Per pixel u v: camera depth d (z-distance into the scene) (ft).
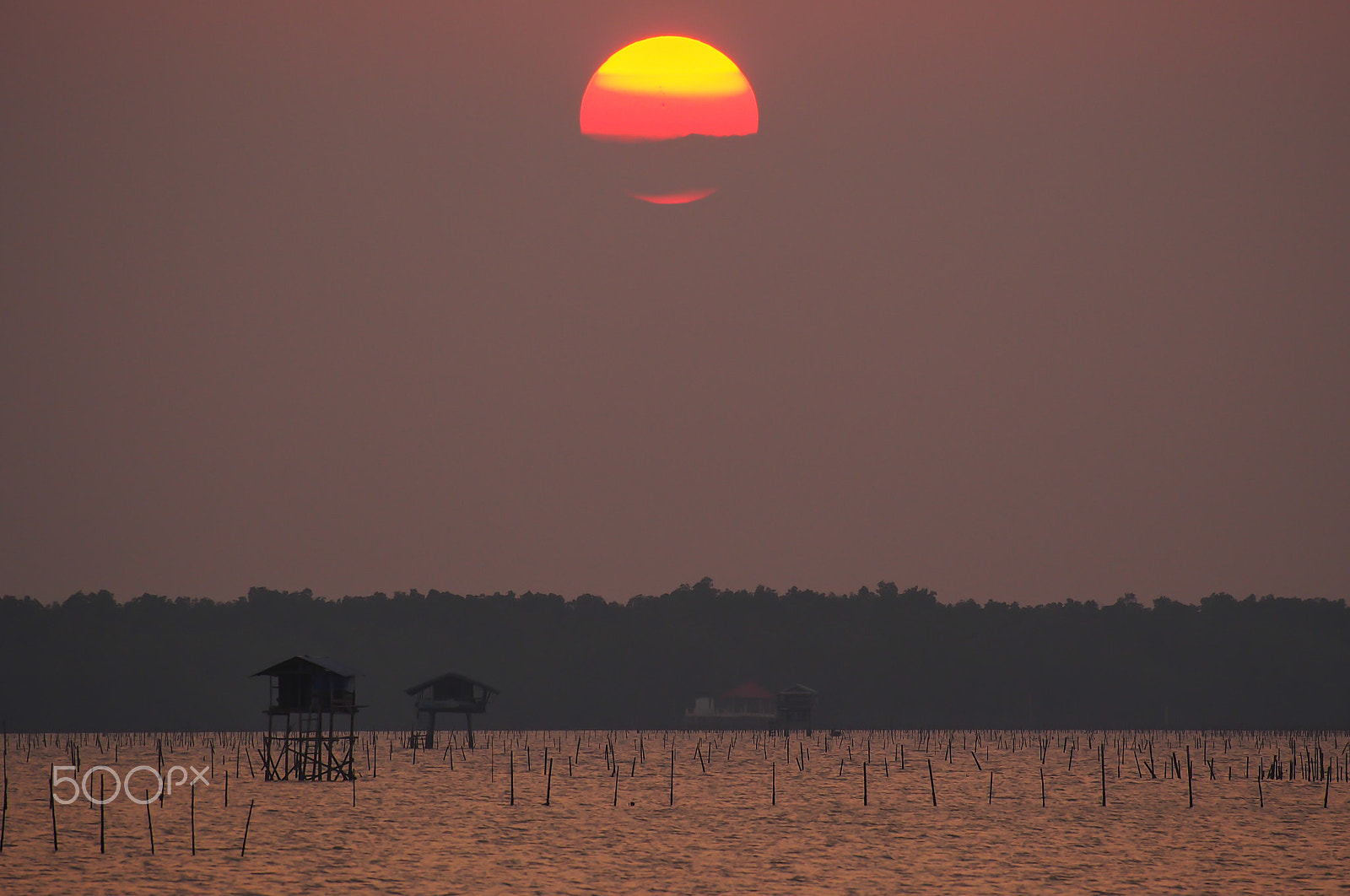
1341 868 618.85
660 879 580.71
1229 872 606.55
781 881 578.66
